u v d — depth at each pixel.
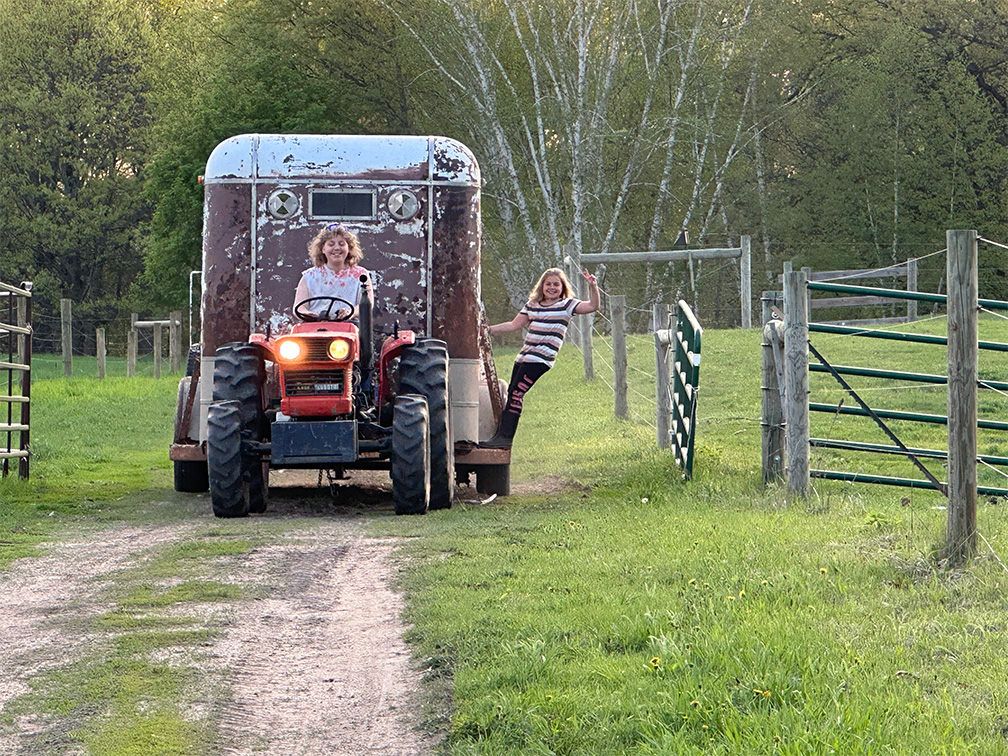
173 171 49.41
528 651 5.49
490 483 11.52
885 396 17.28
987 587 6.32
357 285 10.82
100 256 65.38
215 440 10.09
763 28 46.75
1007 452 12.81
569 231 44.09
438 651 5.88
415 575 7.50
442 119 48.50
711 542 7.70
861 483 10.73
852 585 6.47
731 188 51.06
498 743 4.62
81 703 5.32
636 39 44.31
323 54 50.78
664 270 48.09
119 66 65.62
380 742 4.90
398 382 10.54
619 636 5.70
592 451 14.46
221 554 8.47
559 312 11.82
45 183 66.00
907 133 50.50
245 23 49.81
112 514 10.74
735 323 52.66
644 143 43.91
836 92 52.91
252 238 11.24
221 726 5.07
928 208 49.44
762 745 4.23
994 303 8.73
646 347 27.31
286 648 6.13
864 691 4.71
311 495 11.92
